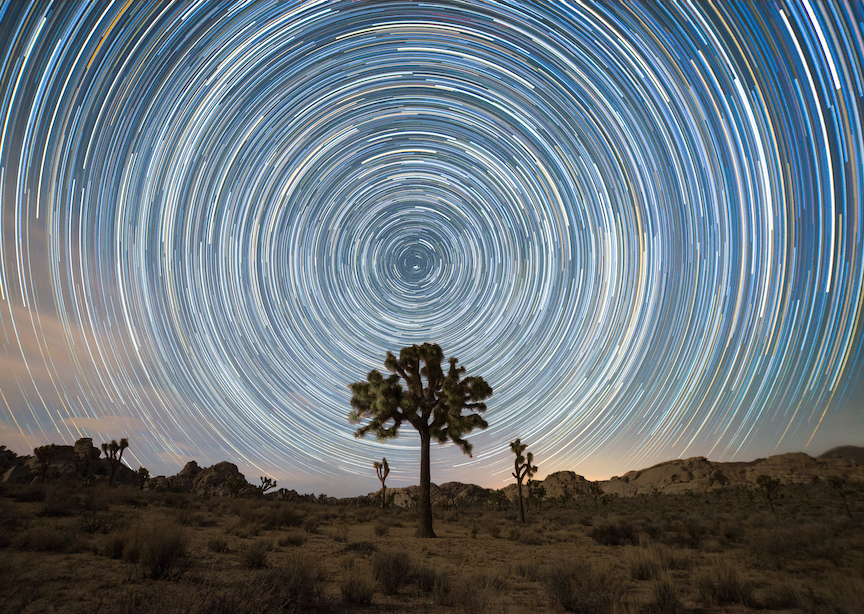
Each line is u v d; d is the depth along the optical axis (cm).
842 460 11538
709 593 738
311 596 618
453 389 1948
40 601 518
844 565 1027
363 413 2061
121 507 1872
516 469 3127
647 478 14925
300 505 3319
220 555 923
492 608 622
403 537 1697
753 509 3700
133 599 491
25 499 1805
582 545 1577
